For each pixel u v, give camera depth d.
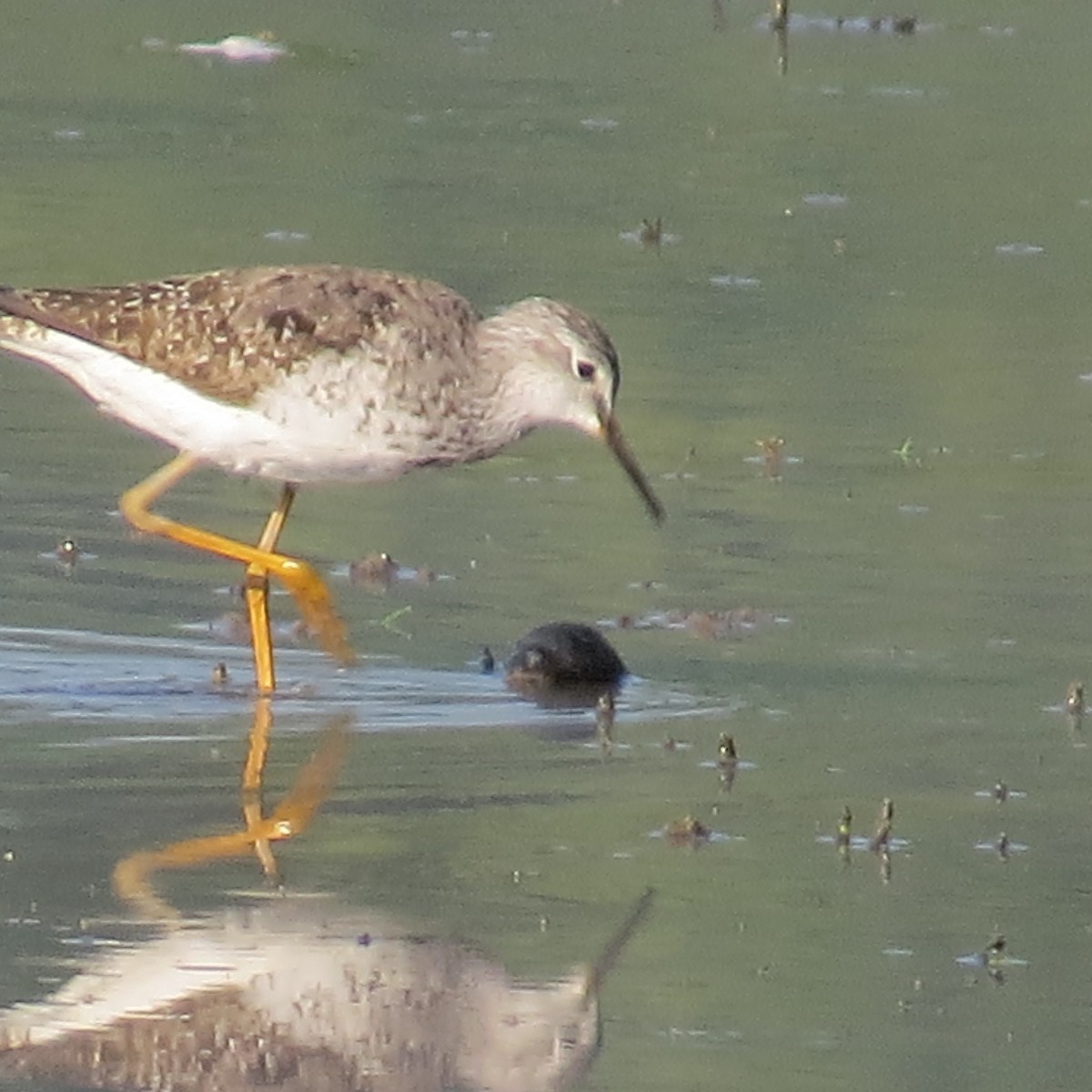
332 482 13.74
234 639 13.72
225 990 9.49
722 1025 9.42
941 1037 9.35
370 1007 9.43
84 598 14.14
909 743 12.34
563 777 11.87
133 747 12.10
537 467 16.73
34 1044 9.12
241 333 13.04
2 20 26.75
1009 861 10.96
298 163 22.69
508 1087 8.87
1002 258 21.16
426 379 13.27
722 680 13.23
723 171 23.14
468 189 22.23
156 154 22.72
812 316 19.52
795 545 15.29
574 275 20.02
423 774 11.87
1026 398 18.03
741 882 10.68
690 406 17.64
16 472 16.05
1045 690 13.10
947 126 24.70
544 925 10.19
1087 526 15.71
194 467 14.62
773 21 28.14
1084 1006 9.63
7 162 22.12
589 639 13.27
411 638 13.75
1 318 13.19
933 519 15.76
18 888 10.34
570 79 25.88
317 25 27.42
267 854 10.81
